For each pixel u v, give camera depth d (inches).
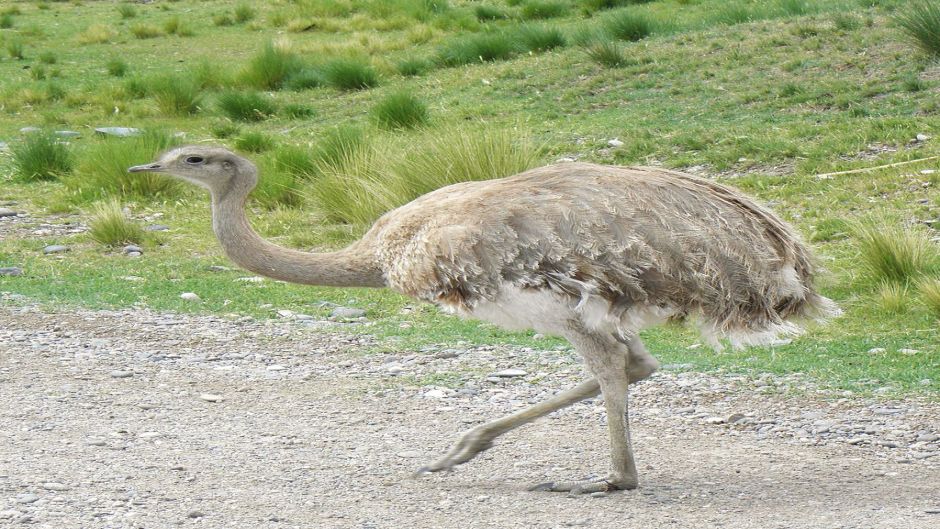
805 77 1899.6
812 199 1409.9
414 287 673.6
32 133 1969.7
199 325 1125.7
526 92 2122.3
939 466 718.5
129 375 964.0
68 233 1519.4
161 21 3297.2
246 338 1081.4
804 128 1664.6
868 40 1987.0
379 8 3262.8
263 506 662.5
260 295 1231.5
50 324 1124.5
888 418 817.5
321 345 1056.8
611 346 658.8
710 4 2817.4
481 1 3356.3
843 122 1673.2
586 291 634.2
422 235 666.8
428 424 837.8
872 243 1160.2
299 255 719.7
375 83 2373.3
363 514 649.0
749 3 2596.0
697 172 1571.1
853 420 816.9
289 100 2329.0
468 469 737.6
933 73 1800.0
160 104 2292.1
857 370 932.6
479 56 2438.5
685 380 926.4
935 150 1510.8
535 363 990.4
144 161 1728.6
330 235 1444.4
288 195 1619.1
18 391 914.7
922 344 990.4
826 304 679.1
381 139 1689.2
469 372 966.4
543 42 2434.8
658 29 2401.6
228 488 695.7
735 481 695.7
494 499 672.4
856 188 1427.2
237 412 868.0
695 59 2092.8
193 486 698.2
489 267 645.9
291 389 928.9
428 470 704.4
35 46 3019.2
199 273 1328.7
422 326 1121.4
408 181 1466.5
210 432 816.9
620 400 660.7
